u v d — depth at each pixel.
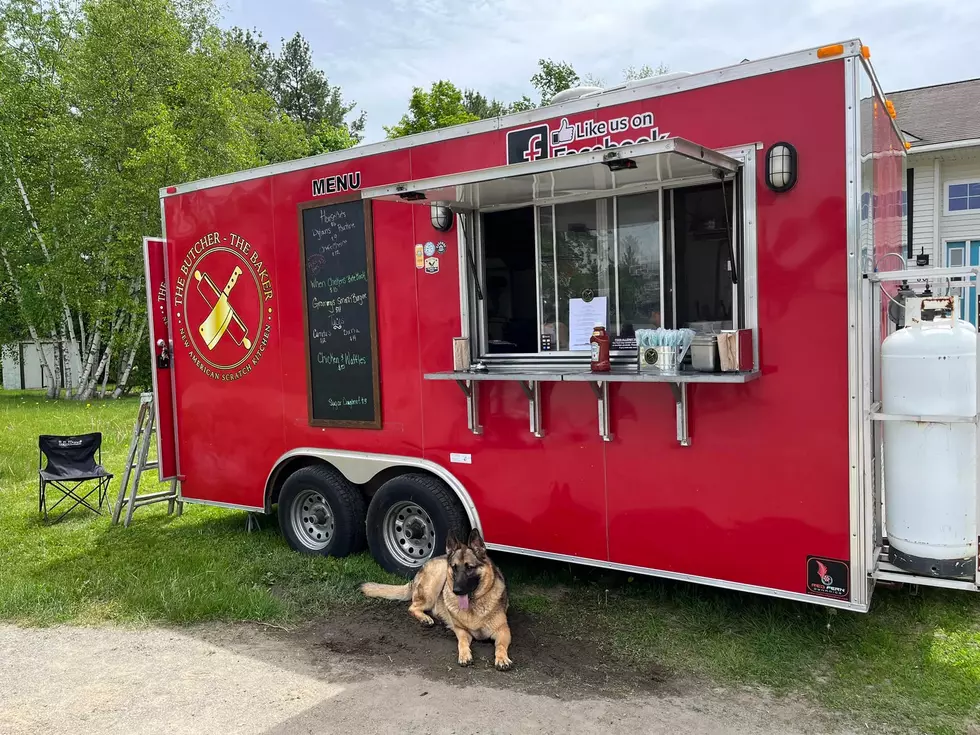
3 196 17.98
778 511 3.41
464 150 4.33
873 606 3.97
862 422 3.19
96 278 17.44
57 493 7.67
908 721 2.95
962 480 3.07
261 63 32.94
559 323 4.16
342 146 30.89
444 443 4.54
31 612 4.41
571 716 3.05
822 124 3.21
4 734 3.03
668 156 3.06
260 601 4.33
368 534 4.88
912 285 4.20
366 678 3.46
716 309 3.66
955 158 11.26
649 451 3.77
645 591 4.34
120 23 16.72
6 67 17.80
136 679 3.52
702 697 3.18
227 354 5.63
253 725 3.06
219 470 5.82
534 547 4.23
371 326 4.77
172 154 15.49
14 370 26.09
